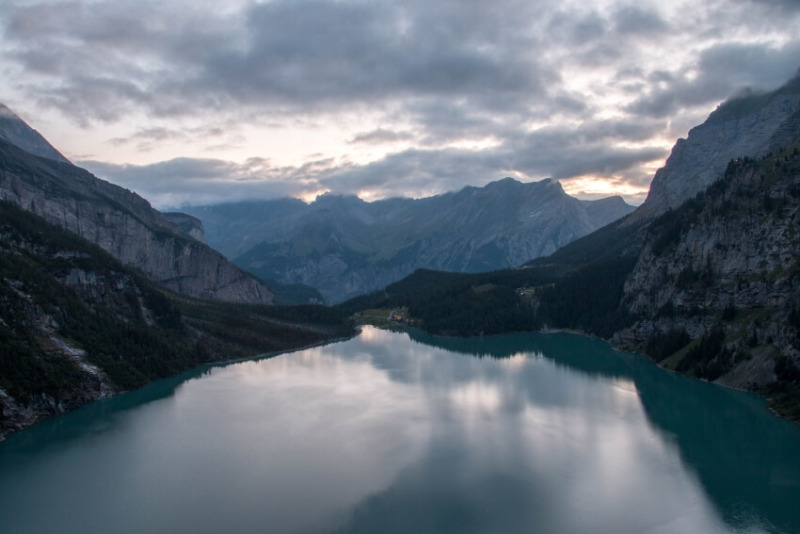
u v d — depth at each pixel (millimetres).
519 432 162500
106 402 197125
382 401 196500
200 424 171125
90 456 145500
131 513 115938
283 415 180000
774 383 195625
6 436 160750
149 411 185250
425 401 196375
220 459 143000
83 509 117688
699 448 150375
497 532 108750
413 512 115562
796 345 193375
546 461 141250
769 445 152125
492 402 195000
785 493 124438
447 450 148250
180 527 110688
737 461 141500
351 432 162625
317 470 135875
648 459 143000
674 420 173750
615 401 195625
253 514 115062
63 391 187125
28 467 138875
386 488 126312
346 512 115750
